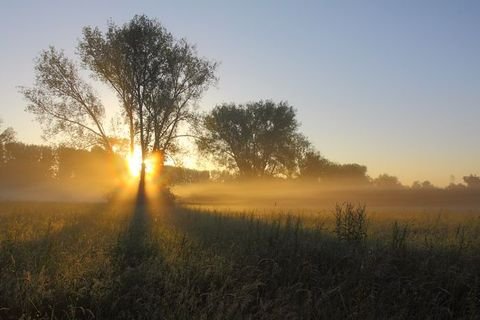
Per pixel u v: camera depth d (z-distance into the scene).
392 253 11.82
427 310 9.75
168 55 44.69
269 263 11.51
